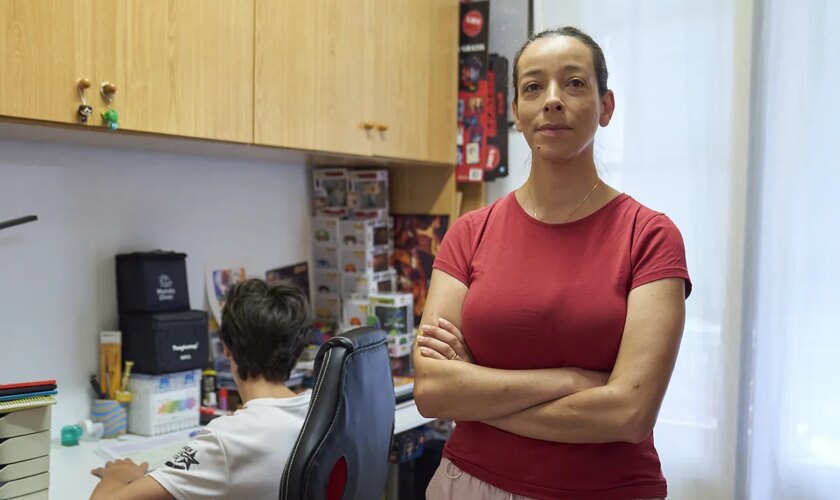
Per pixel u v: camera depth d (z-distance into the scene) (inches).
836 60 87.8
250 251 104.5
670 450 97.3
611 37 100.8
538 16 106.4
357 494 59.2
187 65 72.4
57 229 81.6
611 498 46.3
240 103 77.9
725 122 94.3
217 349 98.2
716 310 95.0
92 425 81.3
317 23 86.7
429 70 105.5
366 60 94.0
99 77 64.7
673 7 97.0
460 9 111.9
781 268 91.0
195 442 57.8
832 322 88.7
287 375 64.2
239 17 77.5
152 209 91.3
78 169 83.4
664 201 97.8
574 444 47.1
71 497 63.3
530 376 47.9
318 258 114.3
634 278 47.6
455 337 51.9
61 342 82.3
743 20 93.0
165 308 86.3
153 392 83.2
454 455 51.3
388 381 65.4
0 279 76.8
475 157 111.3
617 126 100.3
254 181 105.0
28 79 59.6
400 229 117.0
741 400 93.8
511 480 47.9
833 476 89.0
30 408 58.4
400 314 107.0
